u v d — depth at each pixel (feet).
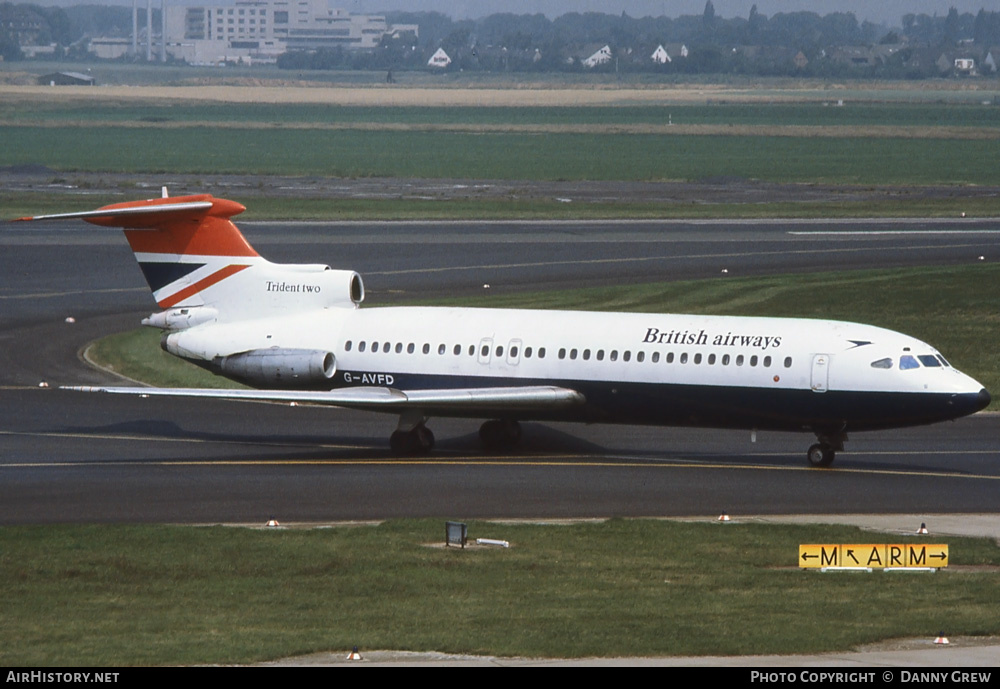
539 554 372.17
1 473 495.82
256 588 332.60
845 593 328.08
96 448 547.08
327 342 556.51
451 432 591.37
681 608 311.47
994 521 426.10
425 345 547.08
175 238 573.33
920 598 322.34
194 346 569.64
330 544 382.83
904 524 421.18
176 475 494.59
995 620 299.38
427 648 274.77
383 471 504.43
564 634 285.84
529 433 586.86
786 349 502.38
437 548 379.35
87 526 406.21
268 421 612.29
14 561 361.10
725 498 460.14
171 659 266.98
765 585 336.90
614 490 472.03
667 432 589.32
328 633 287.89
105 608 313.94
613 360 522.06
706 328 520.01
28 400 646.33
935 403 481.46
